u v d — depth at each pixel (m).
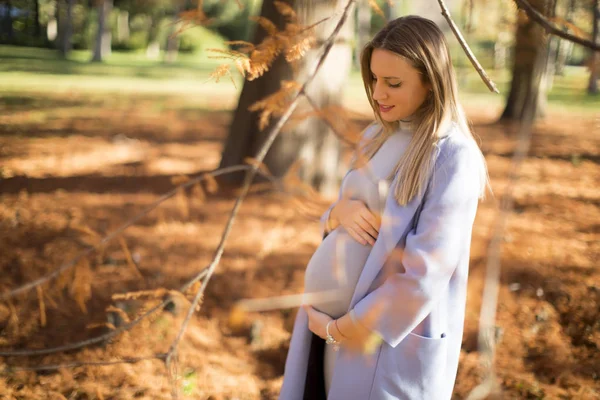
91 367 3.23
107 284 4.23
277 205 6.16
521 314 3.96
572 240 5.46
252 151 6.50
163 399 3.01
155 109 14.98
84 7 37.09
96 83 21.31
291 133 6.28
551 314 3.99
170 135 11.11
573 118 14.42
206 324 3.80
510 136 11.17
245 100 6.58
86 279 1.82
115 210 6.16
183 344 3.52
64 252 4.40
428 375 1.81
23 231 5.33
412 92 1.75
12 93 16.41
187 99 18.02
